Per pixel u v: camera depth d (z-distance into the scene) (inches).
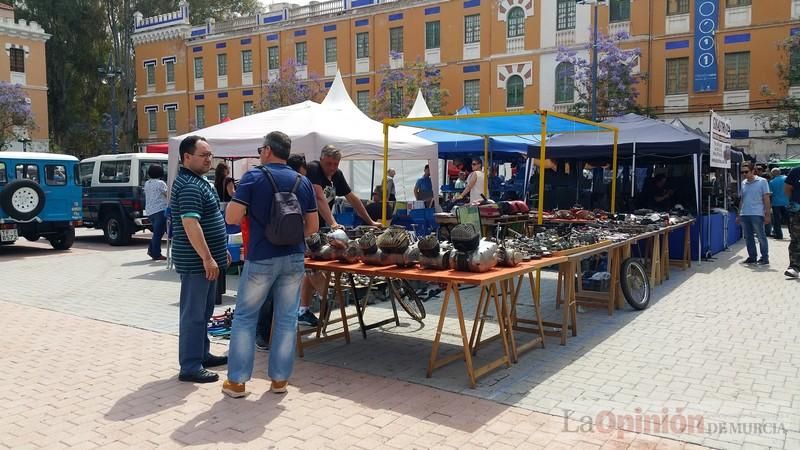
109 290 359.3
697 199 444.5
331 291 258.5
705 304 308.7
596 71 924.0
